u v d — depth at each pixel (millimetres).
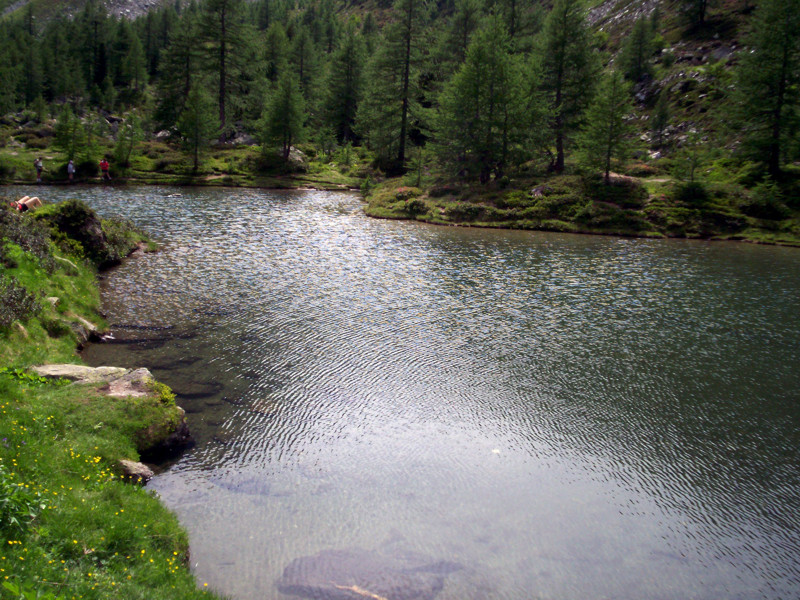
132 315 20172
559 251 36531
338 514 10211
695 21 92438
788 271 31781
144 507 9312
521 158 56469
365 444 12789
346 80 89000
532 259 33594
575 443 13273
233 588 8156
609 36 109000
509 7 78875
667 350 19062
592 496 11305
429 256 33188
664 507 11039
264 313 21172
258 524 9766
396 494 10977
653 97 81625
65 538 7340
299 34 102938
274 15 178125
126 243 29703
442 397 15258
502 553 9461
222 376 15703
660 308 23906
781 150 50000
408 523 10102
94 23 131750
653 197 48312
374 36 130250
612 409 14914
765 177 47844
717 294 26344
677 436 13680
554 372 17062
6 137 74688
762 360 18375
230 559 8812
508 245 38219
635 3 113062
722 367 17750
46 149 71875
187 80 84000
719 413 14828
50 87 115125
